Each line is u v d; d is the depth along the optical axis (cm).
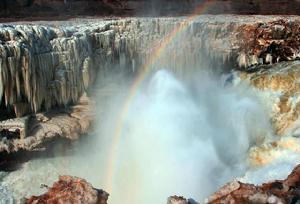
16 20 2867
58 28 2038
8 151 1734
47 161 1825
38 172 1758
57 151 1858
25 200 1167
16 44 1745
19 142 1750
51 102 1930
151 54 2298
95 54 2108
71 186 1113
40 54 1855
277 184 1129
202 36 2405
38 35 1884
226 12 3616
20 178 1714
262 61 2491
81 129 1869
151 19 2419
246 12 3594
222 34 2434
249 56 2464
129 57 2256
